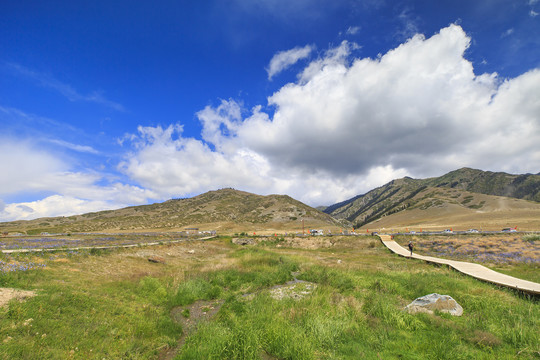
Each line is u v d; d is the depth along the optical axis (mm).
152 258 27219
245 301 14867
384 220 175750
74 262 19688
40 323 9000
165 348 9867
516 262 24891
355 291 15914
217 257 36438
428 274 20016
